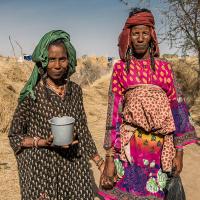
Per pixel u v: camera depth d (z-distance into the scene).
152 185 3.23
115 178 3.29
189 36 10.41
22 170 2.81
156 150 3.20
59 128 2.62
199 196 4.90
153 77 3.16
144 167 3.21
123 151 3.22
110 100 3.29
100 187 3.35
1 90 8.89
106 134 3.29
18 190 4.82
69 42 2.79
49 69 2.76
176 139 3.23
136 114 3.11
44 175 2.77
